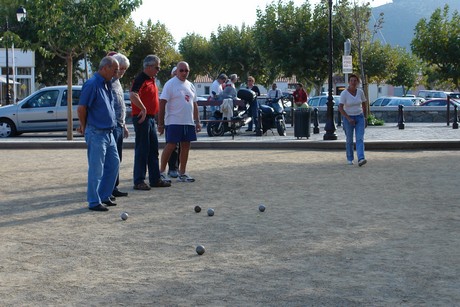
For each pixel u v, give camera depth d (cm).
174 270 911
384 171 1697
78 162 1906
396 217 1181
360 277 872
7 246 1025
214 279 866
